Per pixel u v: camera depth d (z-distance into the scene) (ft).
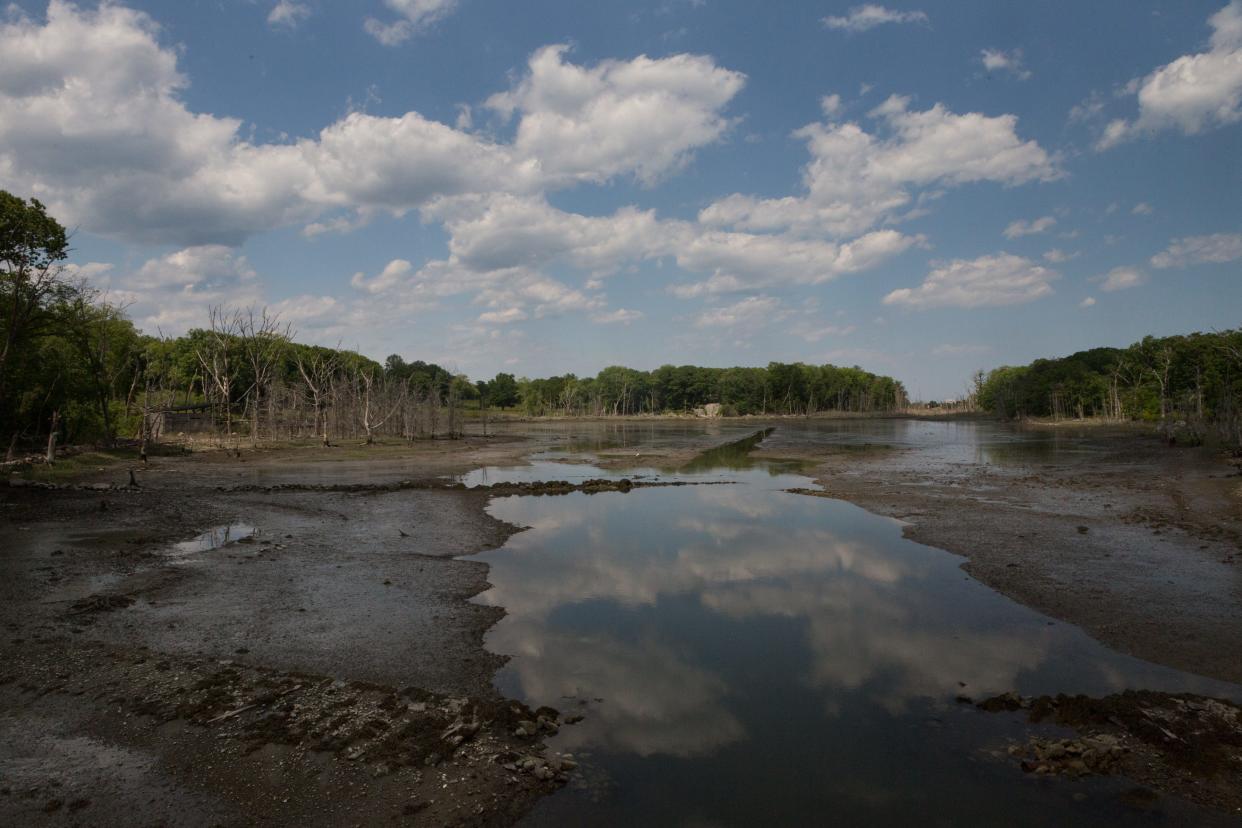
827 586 51.19
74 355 156.15
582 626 42.52
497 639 40.27
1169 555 57.31
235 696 31.24
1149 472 120.88
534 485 110.32
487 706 30.68
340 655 37.11
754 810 23.39
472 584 52.11
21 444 148.05
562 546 65.87
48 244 111.14
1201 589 47.55
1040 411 410.72
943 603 46.55
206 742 27.20
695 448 207.10
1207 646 37.55
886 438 255.91
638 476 128.88
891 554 61.05
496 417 529.45
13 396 132.16
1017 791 24.44
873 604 46.62
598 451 194.39
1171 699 30.71
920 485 107.86
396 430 265.95
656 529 74.64
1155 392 310.45
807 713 30.81
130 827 21.97
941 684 33.76
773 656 37.63
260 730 28.09
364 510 85.56
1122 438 229.04
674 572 55.83
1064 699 30.99
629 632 41.50
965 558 58.59
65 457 140.15
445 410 303.89
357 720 29.19
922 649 38.37
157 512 80.59
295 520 77.56
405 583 51.93
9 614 42.37
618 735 28.78
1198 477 110.73
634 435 292.81
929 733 28.84
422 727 28.66
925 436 268.41
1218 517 74.13
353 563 57.82
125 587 48.85
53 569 53.26
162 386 246.06
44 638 38.29
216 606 45.16
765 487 111.04
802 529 73.67
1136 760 26.11
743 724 29.81
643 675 35.12
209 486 107.76
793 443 228.43
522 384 622.54
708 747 27.78
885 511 83.82
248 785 24.36
